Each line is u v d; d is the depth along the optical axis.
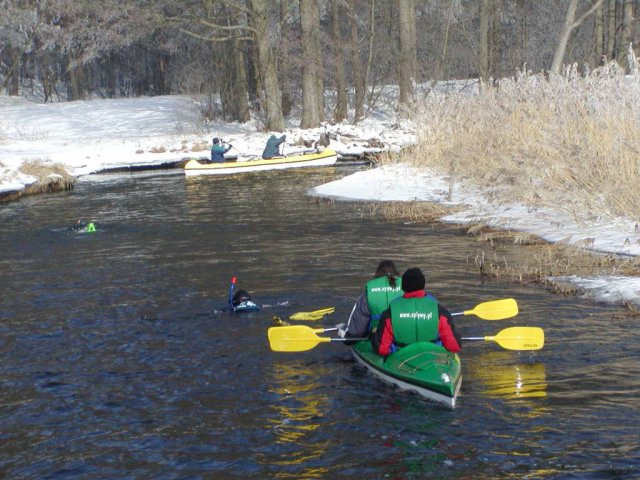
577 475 5.57
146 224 17.31
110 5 35.66
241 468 5.88
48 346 8.82
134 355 8.43
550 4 50.72
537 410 6.68
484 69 40.00
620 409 6.64
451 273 11.70
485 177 16.83
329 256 13.15
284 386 7.42
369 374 7.64
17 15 53.03
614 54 45.59
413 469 5.75
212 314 9.88
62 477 5.86
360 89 39.31
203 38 35.12
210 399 7.19
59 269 12.88
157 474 5.85
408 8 37.91
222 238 15.21
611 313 9.34
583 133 15.12
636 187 13.73
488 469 5.70
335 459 5.95
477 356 8.13
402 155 23.72
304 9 36.50
